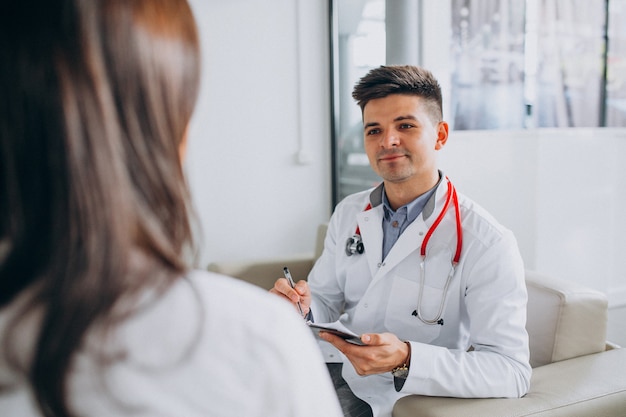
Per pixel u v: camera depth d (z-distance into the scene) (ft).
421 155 3.86
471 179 8.53
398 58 9.21
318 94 10.13
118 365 0.98
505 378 3.24
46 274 0.95
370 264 4.17
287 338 1.12
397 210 4.09
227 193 9.73
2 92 0.95
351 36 9.65
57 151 0.94
